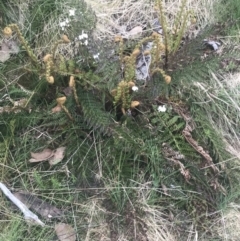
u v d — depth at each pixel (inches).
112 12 53.3
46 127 47.1
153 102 47.0
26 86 48.6
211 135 46.3
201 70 45.9
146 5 53.5
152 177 45.3
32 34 51.1
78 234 43.6
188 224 44.3
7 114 46.5
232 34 51.8
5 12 52.4
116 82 45.2
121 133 44.3
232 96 48.9
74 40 47.7
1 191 44.6
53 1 52.2
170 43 47.8
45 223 44.0
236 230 44.3
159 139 45.6
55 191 44.8
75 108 46.4
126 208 44.0
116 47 47.2
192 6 53.1
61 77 47.2
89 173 45.4
